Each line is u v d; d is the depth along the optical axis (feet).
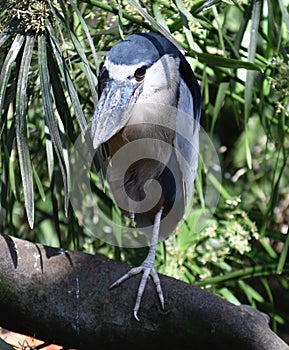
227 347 11.03
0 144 16.12
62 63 12.29
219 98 17.20
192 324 11.07
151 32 14.16
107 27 17.06
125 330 11.30
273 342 10.83
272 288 22.74
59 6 13.08
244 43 18.80
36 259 11.62
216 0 15.17
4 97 12.99
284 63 15.75
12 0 12.73
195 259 18.56
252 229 17.75
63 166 11.94
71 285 11.44
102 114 12.47
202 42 17.63
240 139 21.30
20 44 12.56
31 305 11.58
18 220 19.43
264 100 17.92
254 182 21.52
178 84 13.28
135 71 12.66
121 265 11.58
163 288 11.27
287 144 20.61
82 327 11.45
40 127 17.99
